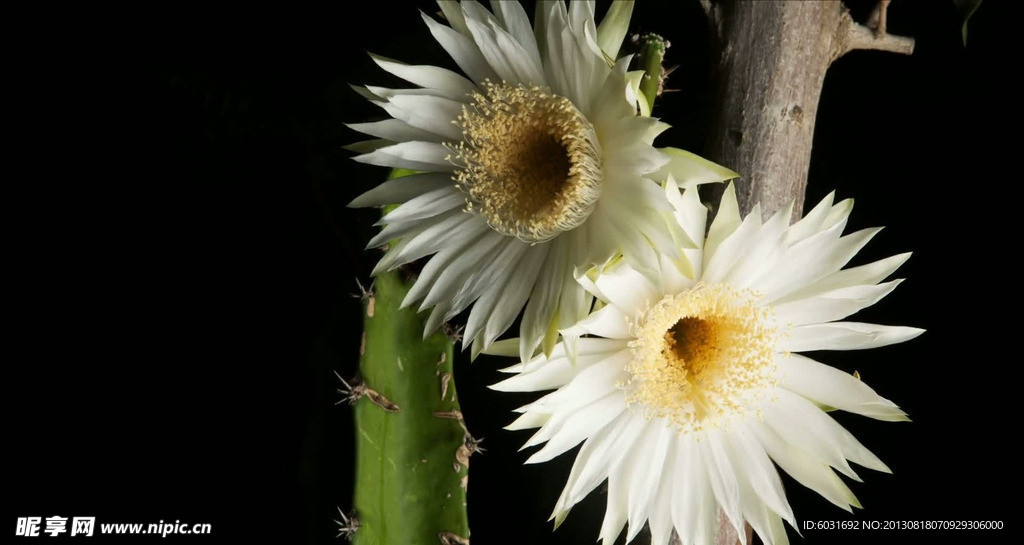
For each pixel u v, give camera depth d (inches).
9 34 35.5
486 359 34.0
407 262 30.7
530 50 29.7
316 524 31.9
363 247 32.4
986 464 34.6
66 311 36.5
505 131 30.4
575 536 33.5
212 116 34.5
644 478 30.7
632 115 29.1
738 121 31.0
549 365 30.4
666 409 30.7
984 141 34.9
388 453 31.6
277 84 34.5
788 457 30.7
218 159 34.9
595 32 29.1
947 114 35.0
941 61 34.7
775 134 31.0
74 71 35.5
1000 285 34.8
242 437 36.3
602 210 29.8
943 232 35.1
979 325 34.8
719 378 30.7
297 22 35.4
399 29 35.3
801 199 31.3
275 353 36.3
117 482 36.3
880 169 35.3
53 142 35.9
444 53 33.3
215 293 36.4
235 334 36.4
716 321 30.6
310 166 33.3
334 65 35.3
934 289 35.0
